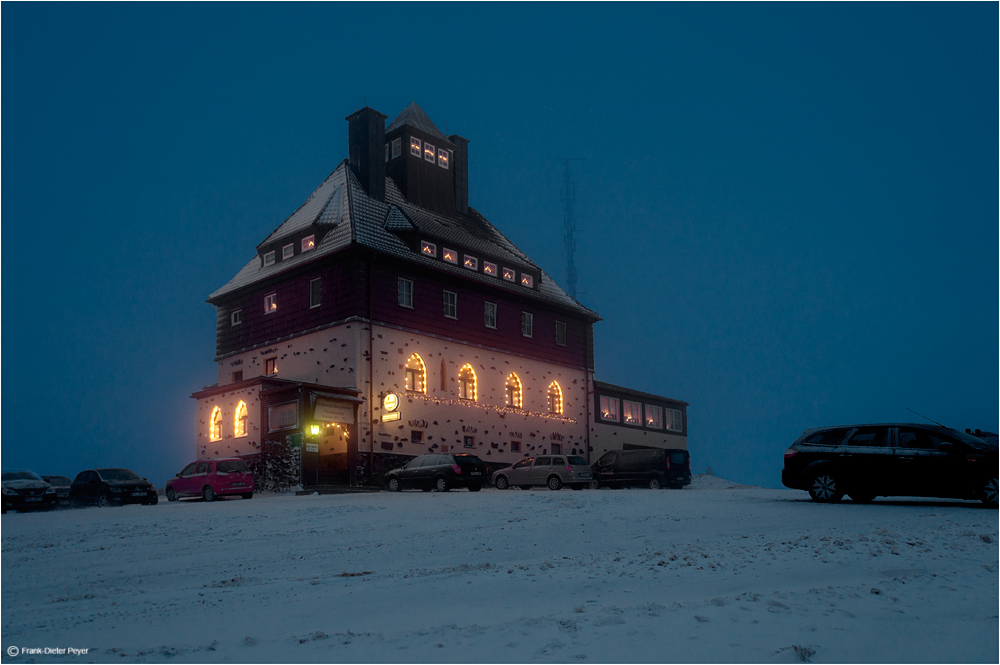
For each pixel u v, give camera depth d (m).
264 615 8.82
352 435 36.09
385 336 38.22
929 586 9.64
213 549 15.04
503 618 8.16
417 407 38.78
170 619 8.83
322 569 12.62
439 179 47.50
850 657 6.62
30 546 16.00
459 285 42.41
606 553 13.23
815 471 20.05
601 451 48.19
